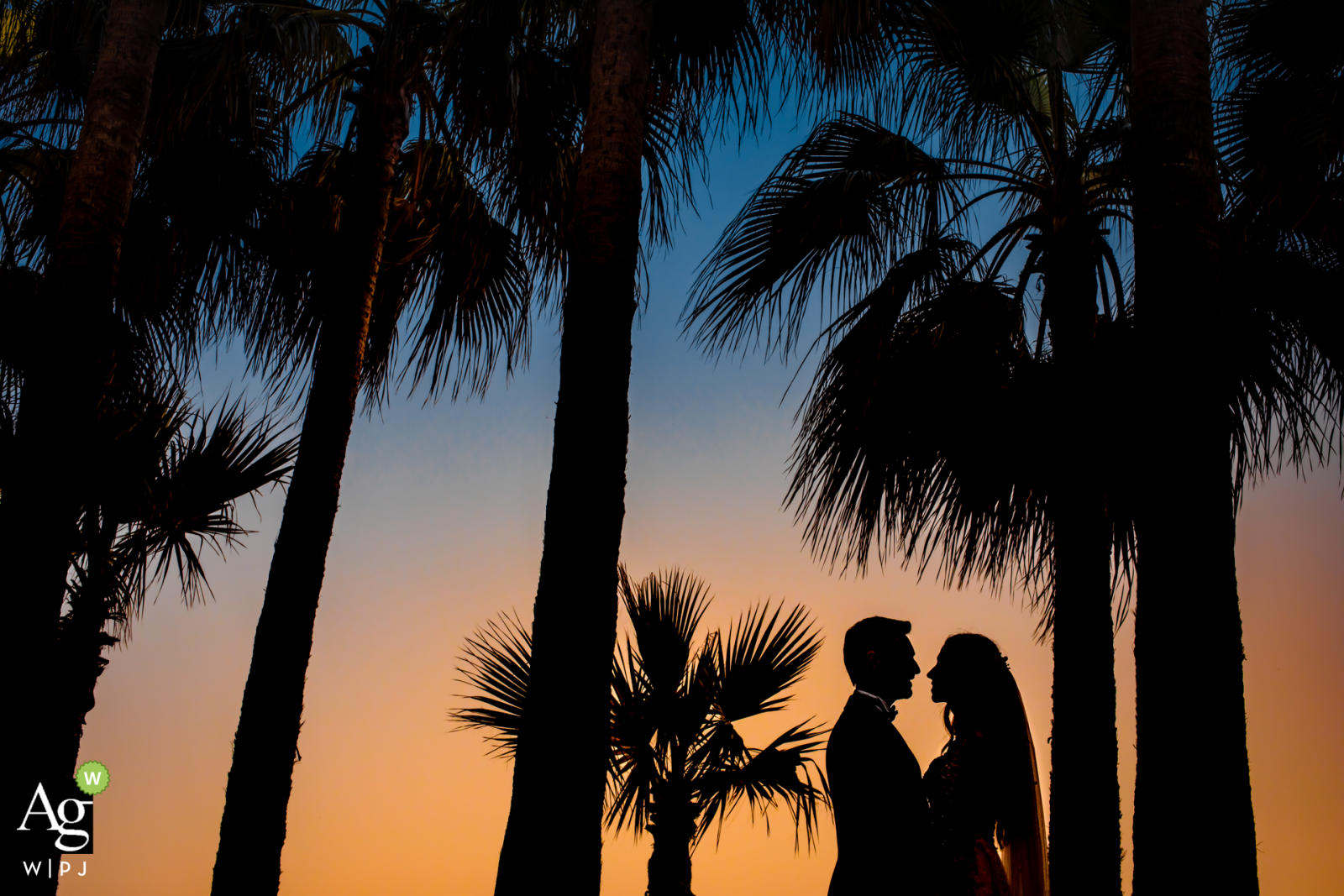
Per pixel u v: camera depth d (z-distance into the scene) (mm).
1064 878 4508
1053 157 5926
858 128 6227
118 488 5746
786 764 5566
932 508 6051
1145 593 3111
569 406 3879
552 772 3396
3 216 6922
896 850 2293
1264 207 5410
